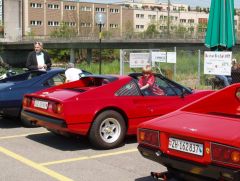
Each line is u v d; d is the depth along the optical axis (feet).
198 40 221.46
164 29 356.59
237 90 18.90
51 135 29.81
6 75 43.11
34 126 32.71
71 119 24.34
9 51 273.33
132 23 455.22
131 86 26.66
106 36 228.63
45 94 26.48
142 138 17.03
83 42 224.33
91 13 426.51
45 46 241.14
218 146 14.43
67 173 21.02
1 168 21.85
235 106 18.97
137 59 62.23
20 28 309.42
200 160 14.93
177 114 17.54
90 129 25.07
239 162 13.84
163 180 17.35
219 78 54.19
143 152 17.11
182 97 28.14
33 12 393.70
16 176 20.51
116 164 22.58
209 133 14.92
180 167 15.66
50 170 21.52
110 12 446.60
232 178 13.98
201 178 15.14
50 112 25.20
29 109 27.25
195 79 70.44
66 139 28.55
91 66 110.73
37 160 23.40
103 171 21.34
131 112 26.08
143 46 226.17
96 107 25.00
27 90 31.73
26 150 25.61
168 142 16.08
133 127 26.30
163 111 27.20
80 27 389.19
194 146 15.20
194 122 16.19
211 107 18.42
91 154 24.67
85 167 22.06
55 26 408.46
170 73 71.87
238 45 198.90
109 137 25.76
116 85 26.17
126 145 26.76
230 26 47.21
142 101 26.55
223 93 18.67
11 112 31.48
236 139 14.14
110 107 25.46
